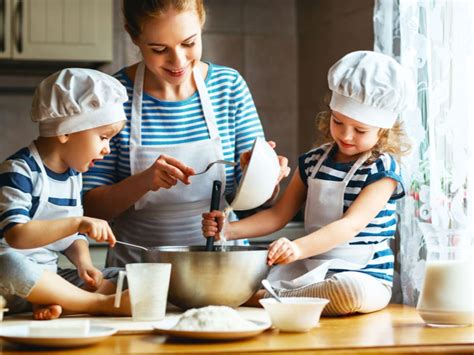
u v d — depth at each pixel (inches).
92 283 69.9
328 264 73.5
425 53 82.0
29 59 127.9
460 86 76.4
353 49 119.7
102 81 70.2
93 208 78.5
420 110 82.4
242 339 55.9
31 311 69.7
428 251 77.1
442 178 77.2
